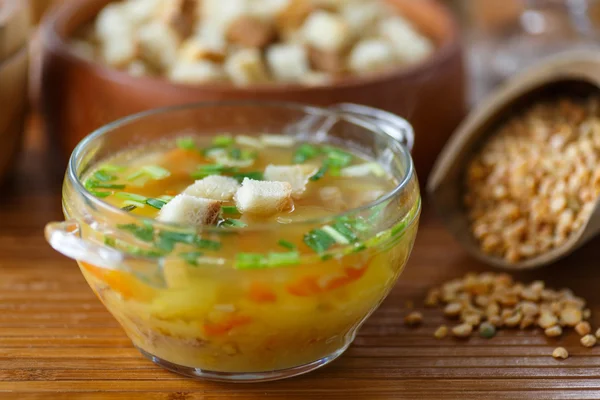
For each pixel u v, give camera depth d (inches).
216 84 27.1
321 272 21.0
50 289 25.2
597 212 24.6
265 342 21.7
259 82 27.9
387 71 27.9
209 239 20.7
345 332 22.5
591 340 23.8
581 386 22.8
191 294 20.9
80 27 30.8
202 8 29.5
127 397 22.3
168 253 20.7
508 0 36.6
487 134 27.9
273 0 29.5
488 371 23.1
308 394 22.5
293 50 28.4
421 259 26.7
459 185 27.5
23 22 27.9
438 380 22.9
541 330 24.2
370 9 30.1
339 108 27.2
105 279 21.5
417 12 31.8
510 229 26.2
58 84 28.1
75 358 23.2
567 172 26.0
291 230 20.9
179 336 21.6
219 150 24.4
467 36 37.9
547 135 27.0
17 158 29.0
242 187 22.2
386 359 23.4
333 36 28.7
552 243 25.7
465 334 24.0
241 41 28.7
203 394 22.4
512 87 27.0
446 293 25.1
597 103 27.4
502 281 25.4
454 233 26.8
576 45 33.2
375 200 22.7
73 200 21.9
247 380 22.5
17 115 27.9
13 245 26.7
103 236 21.2
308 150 24.5
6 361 23.0
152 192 22.7
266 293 20.9
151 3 30.2
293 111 25.0
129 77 27.1
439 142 28.9
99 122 27.7
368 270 21.5
